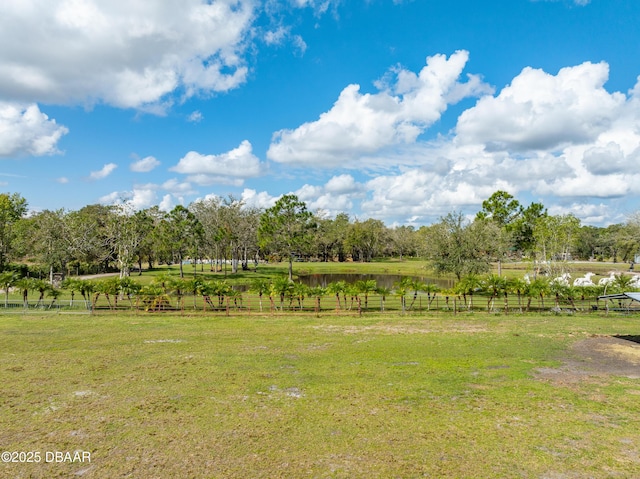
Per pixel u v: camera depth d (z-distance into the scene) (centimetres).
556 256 4228
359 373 1252
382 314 2422
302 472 695
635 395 1070
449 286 4756
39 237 4553
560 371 1284
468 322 2158
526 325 2061
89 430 855
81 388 1109
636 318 2267
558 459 742
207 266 7238
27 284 2491
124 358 1418
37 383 1148
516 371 1280
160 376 1215
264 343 1659
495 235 4303
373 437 824
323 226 9481
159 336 1791
